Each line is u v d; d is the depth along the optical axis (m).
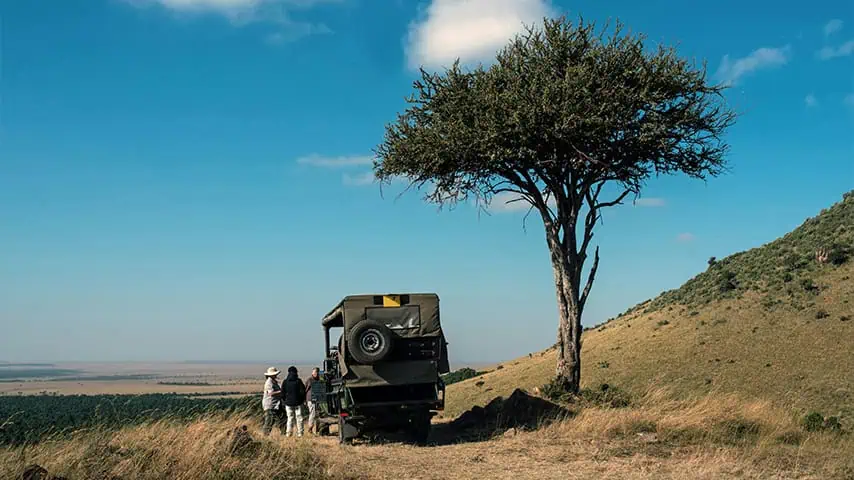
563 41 19.77
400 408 15.62
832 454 11.99
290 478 10.03
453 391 80.81
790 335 65.88
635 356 73.56
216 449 10.68
